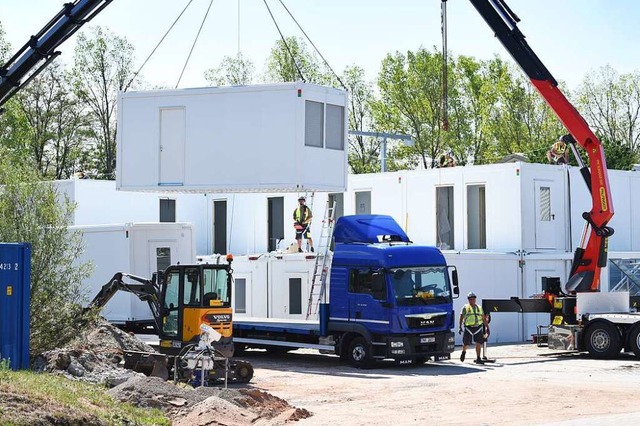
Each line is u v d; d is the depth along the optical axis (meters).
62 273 20.88
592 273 27.36
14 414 12.06
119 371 19.53
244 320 27.91
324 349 25.98
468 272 30.75
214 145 23.05
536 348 29.47
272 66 61.03
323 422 15.66
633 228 36.44
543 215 32.81
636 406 16.92
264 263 30.00
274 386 20.73
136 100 23.81
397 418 16.08
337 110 23.36
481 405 17.45
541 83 27.03
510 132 59.50
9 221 20.47
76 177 39.31
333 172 23.14
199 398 16.27
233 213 38.81
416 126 59.78
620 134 64.69
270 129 22.53
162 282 21.91
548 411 16.52
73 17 21.80
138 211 37.00
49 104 57.97
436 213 34.22
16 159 22.22
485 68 65.44
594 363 25.05
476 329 25.62
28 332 18.16
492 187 32.81
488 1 26.64
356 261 25.52
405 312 24.62
